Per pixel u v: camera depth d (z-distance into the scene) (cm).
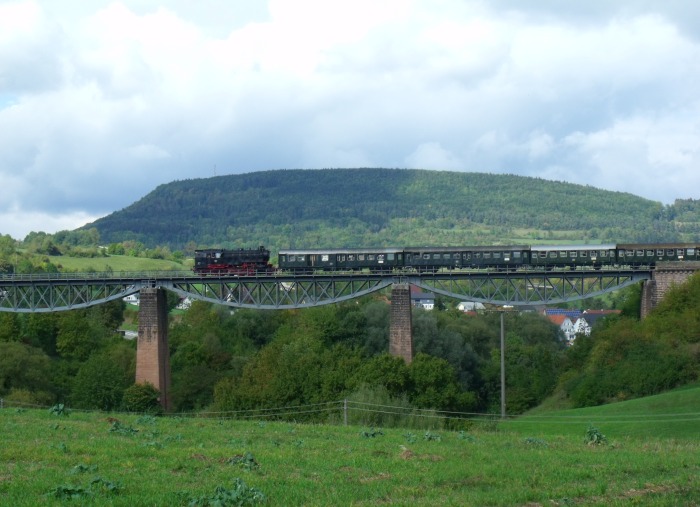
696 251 13562
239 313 19388
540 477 3591
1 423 5066
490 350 16500
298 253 13925
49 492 3022
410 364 11062
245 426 5447
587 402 10475
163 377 13662
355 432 5209
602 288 13500
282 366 11300
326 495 3120
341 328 16562
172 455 3919
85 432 4706
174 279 13738
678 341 10969
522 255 13638
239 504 2889
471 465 3866
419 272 13488
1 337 16575
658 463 3975
